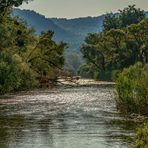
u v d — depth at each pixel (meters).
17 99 74.31
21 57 115.56
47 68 123.25
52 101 69.44
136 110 47.84
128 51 179.50
